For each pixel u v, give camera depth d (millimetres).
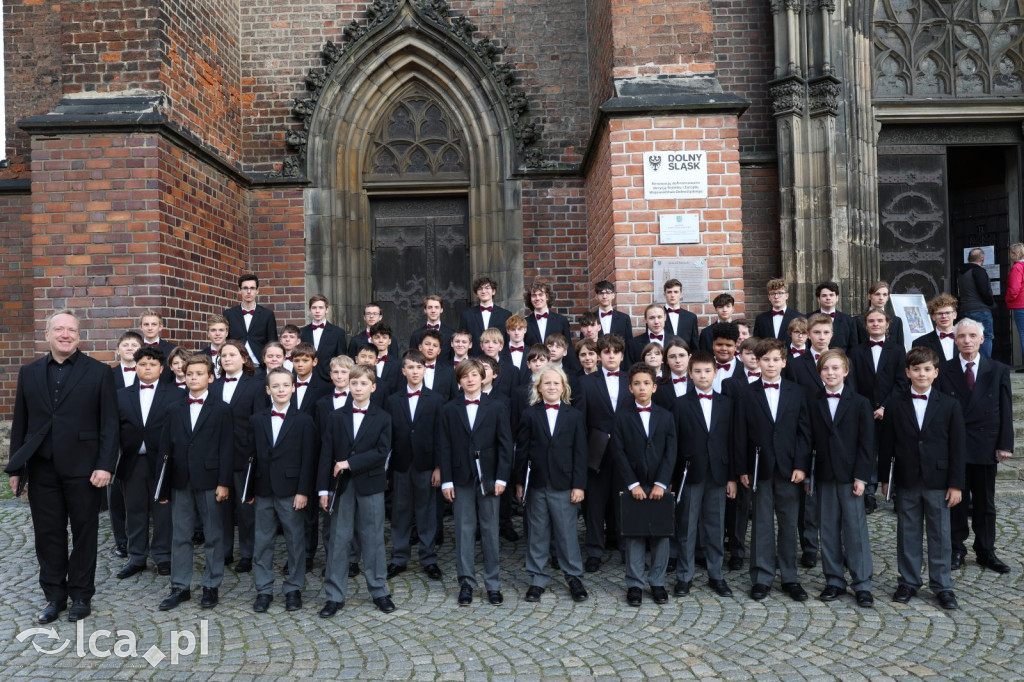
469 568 4953
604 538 6242
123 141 7301
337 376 5234
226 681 3754
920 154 10797
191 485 4945
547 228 9938
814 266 9523
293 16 9977
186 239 7938
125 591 5227
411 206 10492
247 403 5656
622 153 7508
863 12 10086
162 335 7348
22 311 9484
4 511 7219
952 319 6375
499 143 10008
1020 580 5129
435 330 7316
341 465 4750
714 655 3994
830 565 4887
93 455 4797
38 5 9672
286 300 9797
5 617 4707
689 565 5012
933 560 4797
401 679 3752
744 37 9875
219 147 9078
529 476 5078
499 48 10023
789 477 4883
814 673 3748
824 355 4961
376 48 9922
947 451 4789
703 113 7504
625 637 4266
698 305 7441
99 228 7301
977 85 10617
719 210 7480
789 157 9500
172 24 7840
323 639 4309
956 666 3803
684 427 5051
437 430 5199
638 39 7672
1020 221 10898
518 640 4242
